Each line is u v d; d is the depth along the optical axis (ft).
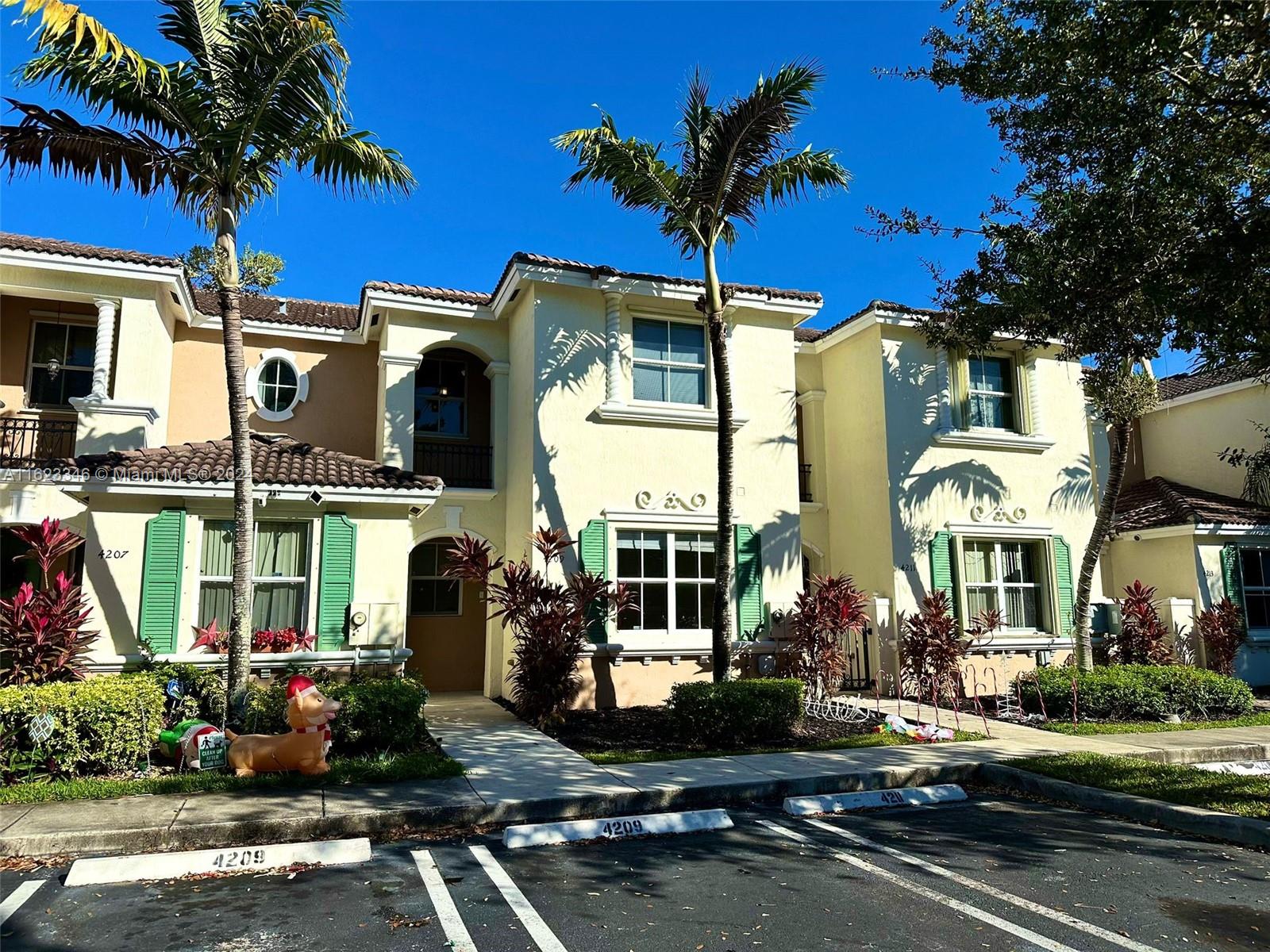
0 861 20.40
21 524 41.45
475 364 54.03
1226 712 43.73
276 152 33.09
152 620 35.91
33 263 41.47
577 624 38.70
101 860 19.57
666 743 34.45
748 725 34.42
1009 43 33.45
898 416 52.13
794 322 50.80
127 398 43.09
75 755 26.86
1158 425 71.10
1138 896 18.28
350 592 39.27
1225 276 27.25
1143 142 30.48
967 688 50.21
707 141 37.93
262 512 38.52
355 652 38.58
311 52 31.17
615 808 25.72
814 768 29.73
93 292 43.39
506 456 50.11
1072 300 32.83
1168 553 57.00
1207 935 16.20
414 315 49.37
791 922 16.76
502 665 46.73
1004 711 43.47
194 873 19.63
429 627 52.06
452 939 15.89
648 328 47.98
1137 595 52.80
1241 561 57.06
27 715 26.21
